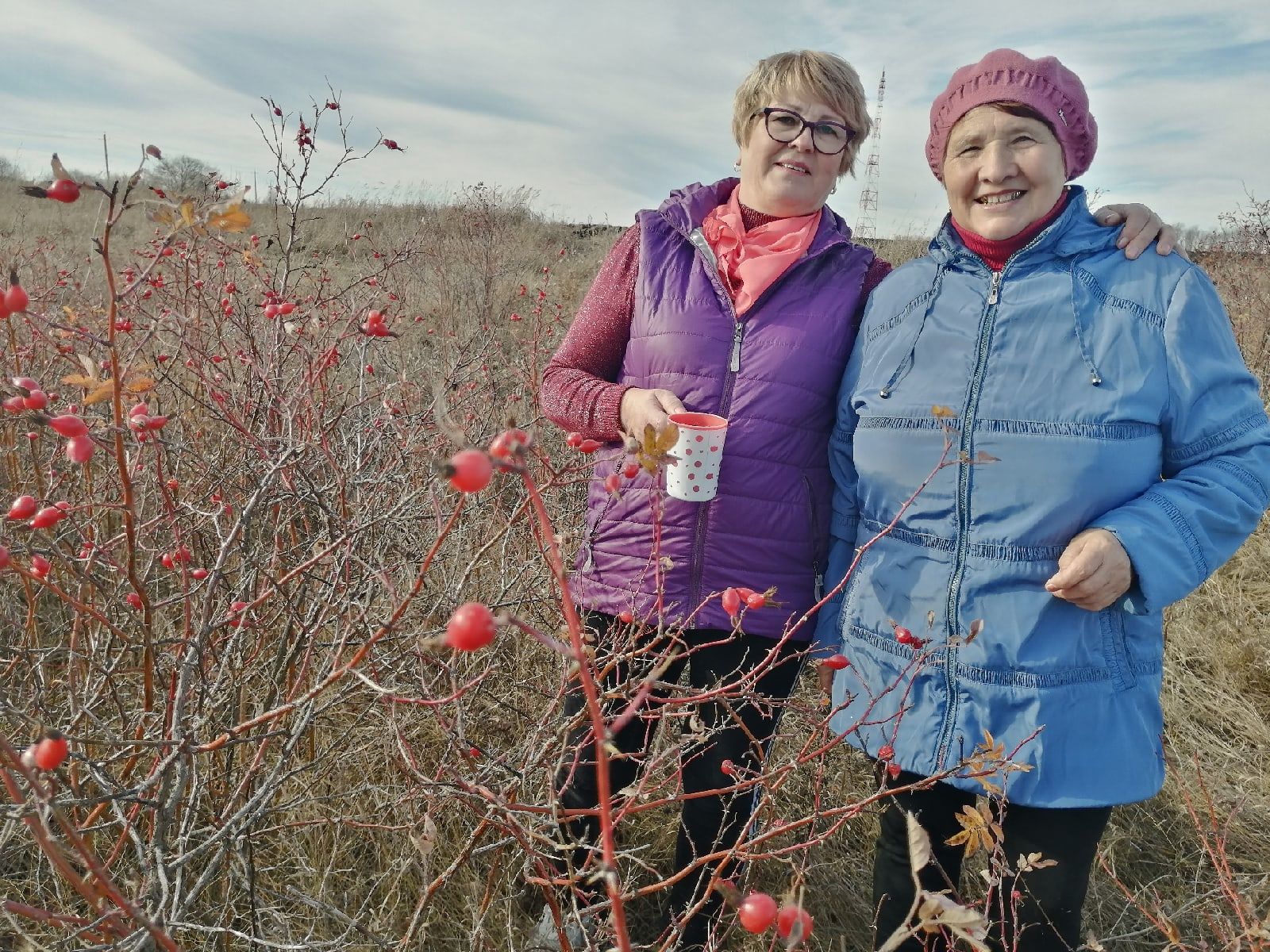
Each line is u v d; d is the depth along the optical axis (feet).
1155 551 4.79
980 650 5.26
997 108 5.41
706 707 6.34
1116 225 5.57
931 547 5.50
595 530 6.37
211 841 4.65
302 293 12.54
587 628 6.32
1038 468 5.16
